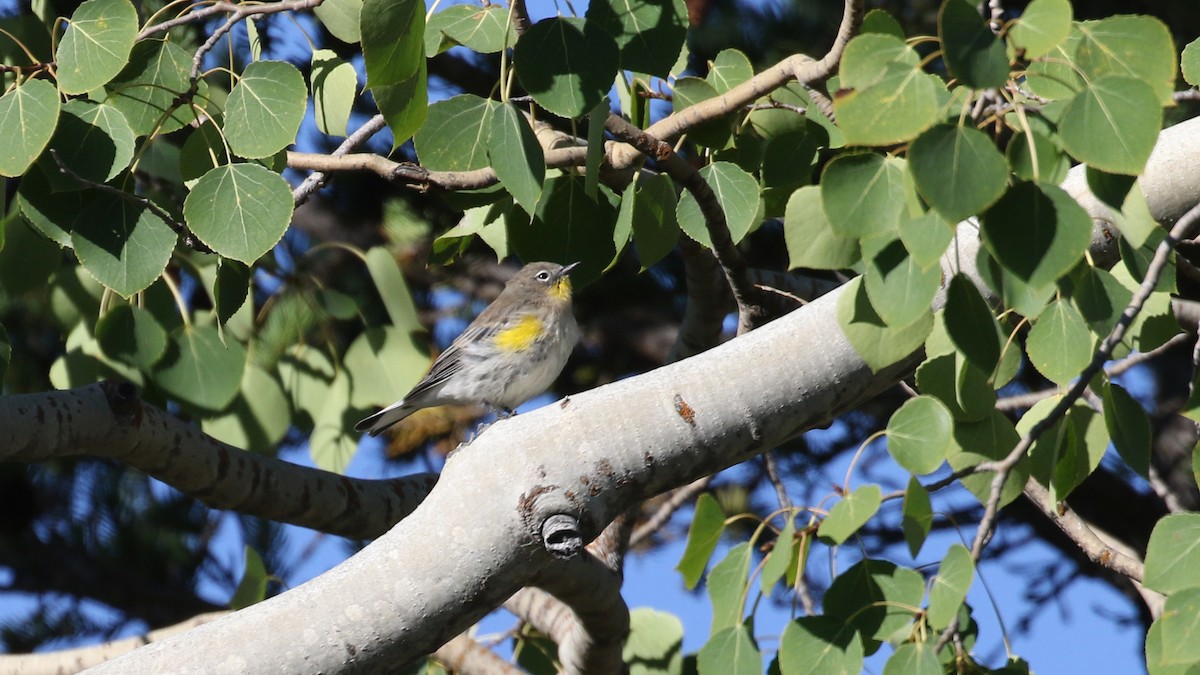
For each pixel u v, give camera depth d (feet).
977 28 19.02
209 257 39.06
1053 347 24.16
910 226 20.52
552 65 27.22
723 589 27.43
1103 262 26.91
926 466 24.57
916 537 24.49
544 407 24.94
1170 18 43.86
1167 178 27.99
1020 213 19.83
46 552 51.65
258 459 33.30
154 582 52.54
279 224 27.32
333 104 32.09
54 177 27.50
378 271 39.83
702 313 37.55
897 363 26.17
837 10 45.78
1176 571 23.49
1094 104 20.07
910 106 19.65
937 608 23.71
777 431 25.44
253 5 29.76
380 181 50.03
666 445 24.73
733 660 26.84
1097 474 50.19
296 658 23.20
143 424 30.99
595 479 24.40
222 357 36.73
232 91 27.84
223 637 23.20
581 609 35.40
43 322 47.73
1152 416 52.47
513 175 27.55
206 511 53.88
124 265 27.89
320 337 41.27
